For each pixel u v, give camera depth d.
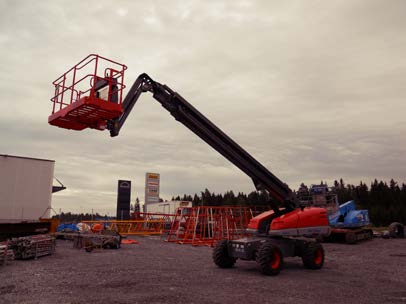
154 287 8.66
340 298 7.84
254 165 12.94
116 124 10.38
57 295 7.72
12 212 20.97
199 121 12.11
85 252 17.11
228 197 110.62
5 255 12.45
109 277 10.03
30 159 21.89
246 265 13.19
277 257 11.21
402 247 20.00
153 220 34.09
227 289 8.59
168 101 11.78
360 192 95.94
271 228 12.27
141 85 11.51
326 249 19.38
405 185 95.62
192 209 23.56
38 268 11.77
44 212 22.05
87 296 7.63
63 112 9.63
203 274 10.89
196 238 23.33
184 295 7.79
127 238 28.09
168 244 22.30
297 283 9.58
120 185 45.09
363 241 24.41
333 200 23.98
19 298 7.44
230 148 12.52
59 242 23.09
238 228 22.28
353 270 12.14
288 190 13.52
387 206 87.19
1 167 20.91
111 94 9.84
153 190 53.72
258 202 95.94
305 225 12.76
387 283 9.73
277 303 7.23
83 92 10.05
